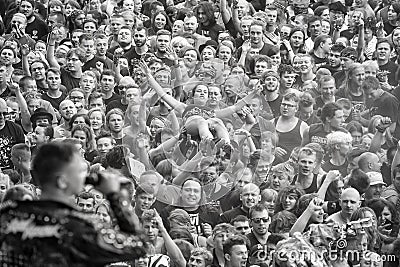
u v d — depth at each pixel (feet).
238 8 59.16
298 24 59.21
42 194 22.58
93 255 21.57
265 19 57.98
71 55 53.98
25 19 59.21
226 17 59.36
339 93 51.31
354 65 51.57
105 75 52.29
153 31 59.72
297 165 45.14
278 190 44.47
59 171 22.33
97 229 22.00
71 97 50.57
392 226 43.04
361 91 51.03
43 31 60.23
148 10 61.21
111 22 57.98
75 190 22.61
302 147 46.01
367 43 57.72
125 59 55.72
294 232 42.04
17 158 46.01
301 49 56.95
